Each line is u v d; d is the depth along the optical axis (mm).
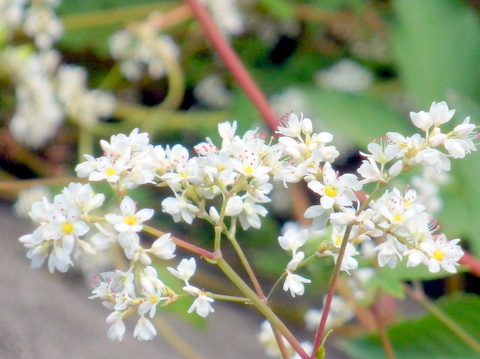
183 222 323
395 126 276
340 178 114
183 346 236
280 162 122
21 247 291
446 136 115
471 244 237
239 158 120
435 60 280
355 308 215
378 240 181
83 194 116
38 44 323
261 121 319
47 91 323
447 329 196
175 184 122
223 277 306
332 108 277
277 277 305
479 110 248
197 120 333
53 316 242
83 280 281
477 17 296
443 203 237
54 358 219
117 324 114
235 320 281
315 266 170
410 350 201
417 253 113
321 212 115
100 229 114
